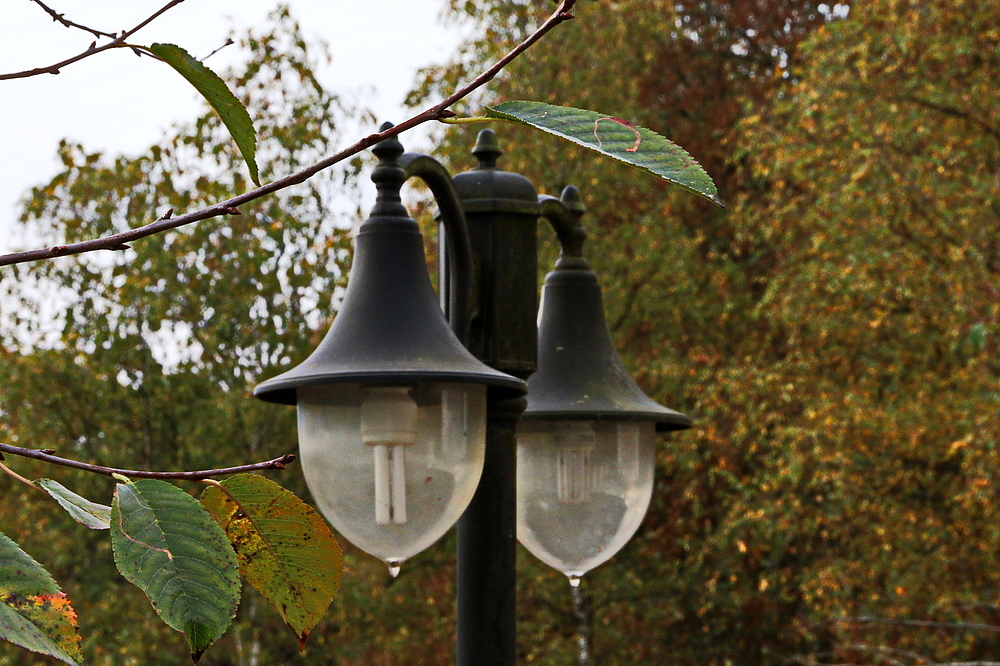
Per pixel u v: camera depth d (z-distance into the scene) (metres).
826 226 13.16
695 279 16.58
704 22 21.64
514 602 2.90
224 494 1.06
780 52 21.05
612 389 3.21
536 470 3.12
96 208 15.47
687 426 3.30
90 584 15.38
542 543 3.13
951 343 12.16
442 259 3.07
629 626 16.44
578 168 16.20
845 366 13.64
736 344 16.48
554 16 0.88
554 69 17.03
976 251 12.12
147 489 0.81
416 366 2.31
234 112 0.89
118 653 14.47
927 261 12.80
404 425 2.30
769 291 13.73
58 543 14.58
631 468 3.15
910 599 12.56
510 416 2.92
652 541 16.81
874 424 12.45
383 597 15.60
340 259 15.66
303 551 1.09
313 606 1.11
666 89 20.53
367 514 2.31
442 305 3.05
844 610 12.59
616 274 16.16
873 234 12.84
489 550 2.88
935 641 12.62
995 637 12.84
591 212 16.67
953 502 12.95
